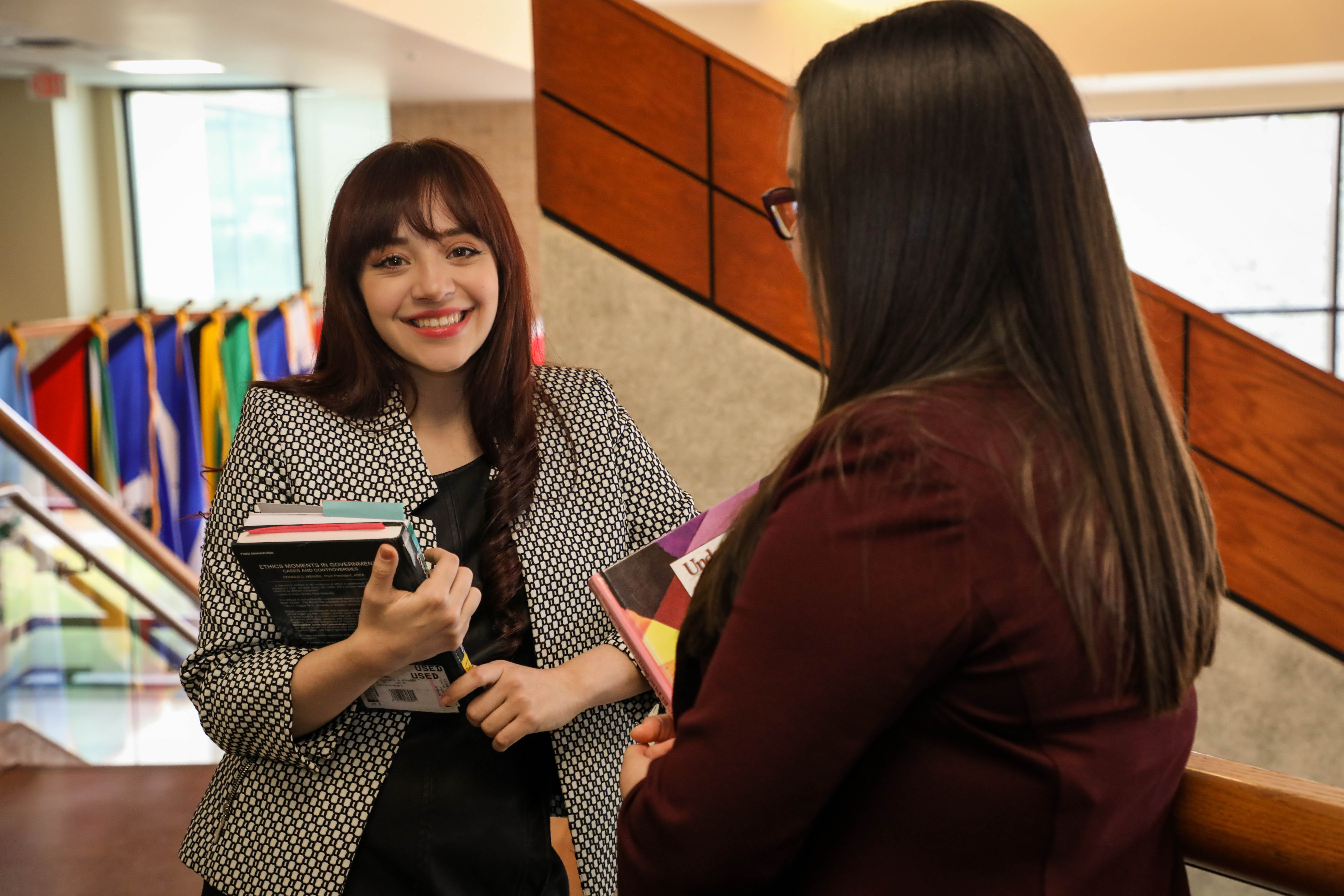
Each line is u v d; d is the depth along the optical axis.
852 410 0.65
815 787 0.62
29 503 3.08
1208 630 0.71
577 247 2.66
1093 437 0.64
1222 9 7.23
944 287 0.67
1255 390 2.38
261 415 1.26
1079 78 7.51
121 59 7.61
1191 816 0.75
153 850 2.49
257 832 1.19
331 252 1.26
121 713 3.58
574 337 2.68
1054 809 0.62
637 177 2.62
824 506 0.62
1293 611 2.44
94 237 9.16
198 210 9.40
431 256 1.23
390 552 1.04
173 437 5.75
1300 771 2.47
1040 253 0.66
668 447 2.68
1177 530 0.67
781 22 7.49
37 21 5.59
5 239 8.71
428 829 1.20
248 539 1.09
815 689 0.61
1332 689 2.44
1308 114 8.39
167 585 3.75
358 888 1.20
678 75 2.57
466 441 1.33
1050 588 0.62
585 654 1.26
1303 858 0.71
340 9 5.25
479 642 1.24
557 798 1.33
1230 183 8.61
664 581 1.11
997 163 0.66
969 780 0.64
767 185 2.58
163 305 9.48
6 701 3.07
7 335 4.77
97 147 9.20
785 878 0.71
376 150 1.28
